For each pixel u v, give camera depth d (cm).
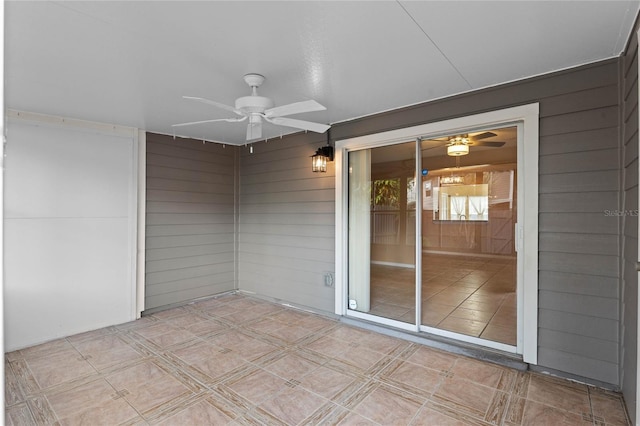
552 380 267
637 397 183
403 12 187
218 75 269
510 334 329
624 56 234
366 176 404
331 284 427
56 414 230
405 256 372
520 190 292
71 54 234
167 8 181
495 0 177
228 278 539
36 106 340
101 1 175
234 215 546
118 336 371
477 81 288
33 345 348
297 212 465
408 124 353
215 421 222
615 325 247
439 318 377
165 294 463
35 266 355
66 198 377
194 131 451
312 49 229
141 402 244
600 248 252
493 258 441
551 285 271
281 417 226
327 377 278
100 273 401
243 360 310
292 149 470
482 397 246
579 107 258
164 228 462
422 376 278
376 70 263
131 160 428
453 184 444
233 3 177
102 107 347
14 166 344
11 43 219
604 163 249
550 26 204
